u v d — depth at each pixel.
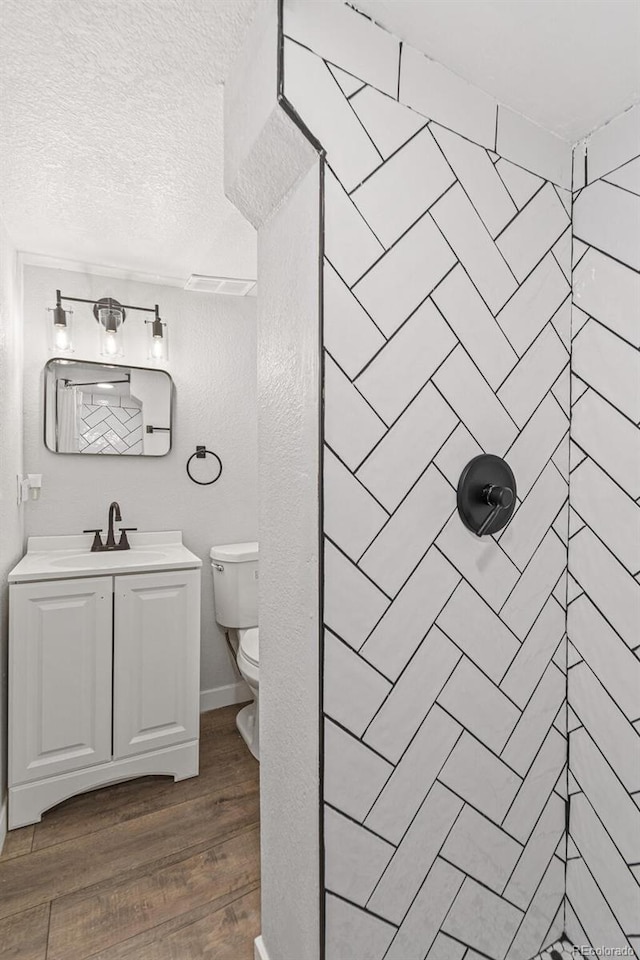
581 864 1.28
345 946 0.97
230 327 2.67
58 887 1.52
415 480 1.05
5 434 1.85
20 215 1.82
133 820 1.82
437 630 1.09
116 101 1.23
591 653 1.25
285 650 1.08
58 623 1.86
